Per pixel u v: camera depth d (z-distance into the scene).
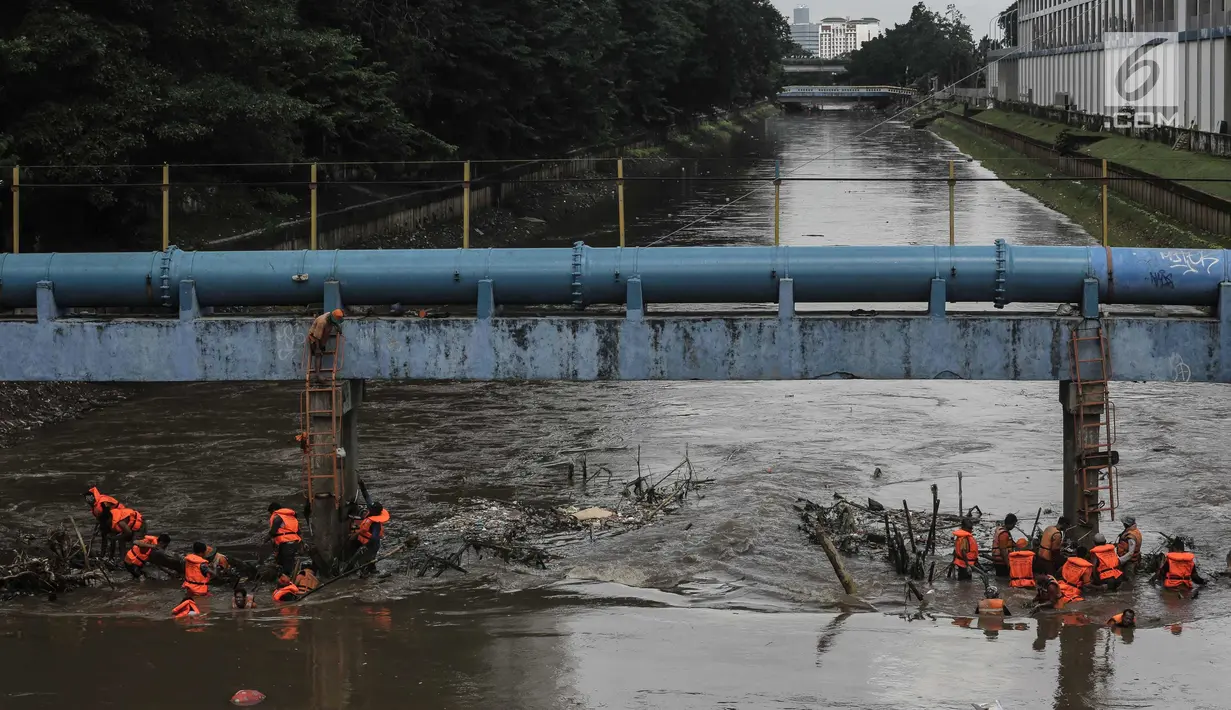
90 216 50.56
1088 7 133.75
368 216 66.69
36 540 27.70
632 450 34.91
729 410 39.28
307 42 58.28
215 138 51.62
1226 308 24.39
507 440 35.81
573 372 25.11
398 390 42.09
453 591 25.17
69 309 27.12
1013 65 189.25
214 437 35.94
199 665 21.70
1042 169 113.00
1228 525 28.67
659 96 142.50
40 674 21.28
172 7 48.09
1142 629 23.12
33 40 41.53
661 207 96.25
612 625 23.50
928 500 30.53
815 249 25.38
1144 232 73.25
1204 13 91.19
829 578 25.83
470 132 85.88
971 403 40.03
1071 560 24.69
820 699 20.47
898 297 25.41
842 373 24.83
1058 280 24.92
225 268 25.66
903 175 115.50
